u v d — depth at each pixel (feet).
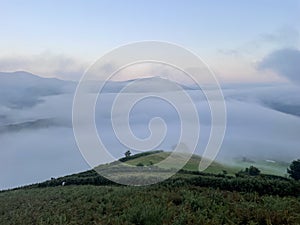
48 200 62.85
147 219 34.99
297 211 36.47
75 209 46.09
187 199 43.88
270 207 37.55
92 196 55.26
